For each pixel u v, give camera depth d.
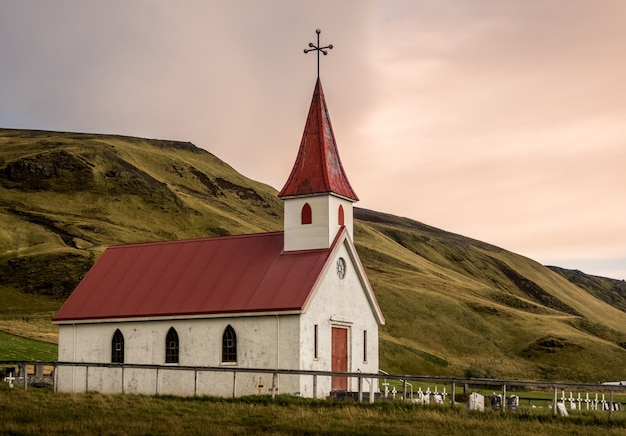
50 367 65.06
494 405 42.34
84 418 36.06
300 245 54.69
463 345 143.38
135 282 58.53
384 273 186.62
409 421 36.47
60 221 186.38
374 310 58.12
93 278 60.66
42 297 139.00
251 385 51.09
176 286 56.34
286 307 50.34
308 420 36.25
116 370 56.16
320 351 51.91
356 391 54.31
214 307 52.75
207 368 45.25
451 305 156.75
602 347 146.75
